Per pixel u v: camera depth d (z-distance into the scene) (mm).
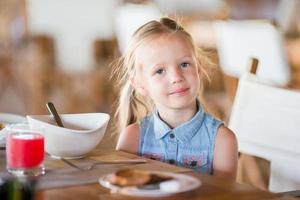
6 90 5305
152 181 1125
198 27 5250
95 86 5047
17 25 5355
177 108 1564
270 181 1802
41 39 5332
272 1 5770
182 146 1572
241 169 1891
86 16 5441
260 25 4500
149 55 1582
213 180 1216
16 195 968
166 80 1562
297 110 1758
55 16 5395
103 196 1078
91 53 5332
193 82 1562
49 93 5203
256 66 1934
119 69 1883
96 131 1440
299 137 1739
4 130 1574
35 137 1278
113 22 5461
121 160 1428
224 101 4121
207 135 1560
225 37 4574
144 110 1761
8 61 5320
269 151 1805
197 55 1658
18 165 1256
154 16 4984
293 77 4676
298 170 1733
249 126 1855
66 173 1271
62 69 5242
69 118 1571
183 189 1097
